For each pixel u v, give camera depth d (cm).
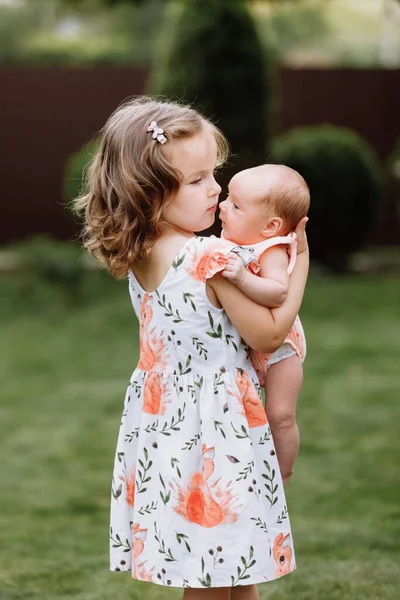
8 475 517
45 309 1003
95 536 423
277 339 245
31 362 793
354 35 2475
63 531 430
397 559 380
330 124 1293
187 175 245
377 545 397
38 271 1024
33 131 1306
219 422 243
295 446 259
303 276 253
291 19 2470
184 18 1002
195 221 249
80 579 368
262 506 243
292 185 249
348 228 1112
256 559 239
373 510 445
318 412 618
